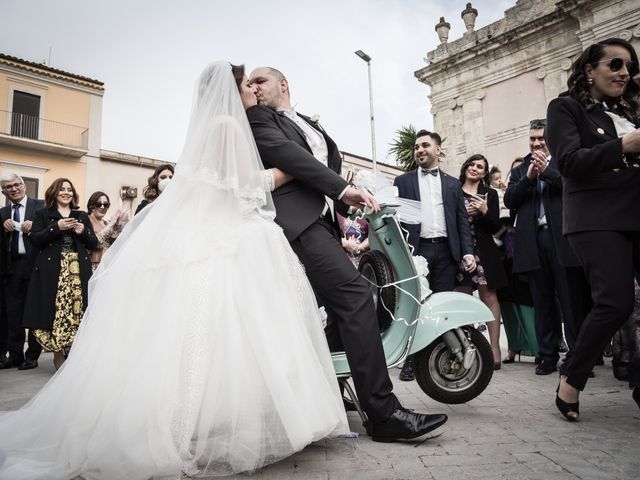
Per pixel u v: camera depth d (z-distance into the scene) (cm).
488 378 266
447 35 2030
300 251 220
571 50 1623
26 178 2053
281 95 271
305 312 208
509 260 448
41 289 431
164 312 186
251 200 210
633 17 1430
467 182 460
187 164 212
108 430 168
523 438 217
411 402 304
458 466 182
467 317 254
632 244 236
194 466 174
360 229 414
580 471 174
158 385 173
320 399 187
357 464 186
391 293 258
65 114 2148
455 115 1956
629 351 323
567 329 366
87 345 193
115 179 2233
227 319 187
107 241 513
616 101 254
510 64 1783
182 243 198
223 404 178
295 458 194
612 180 229
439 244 398
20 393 352
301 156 216
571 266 349
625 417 249
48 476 168
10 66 2016
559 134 238
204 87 229
